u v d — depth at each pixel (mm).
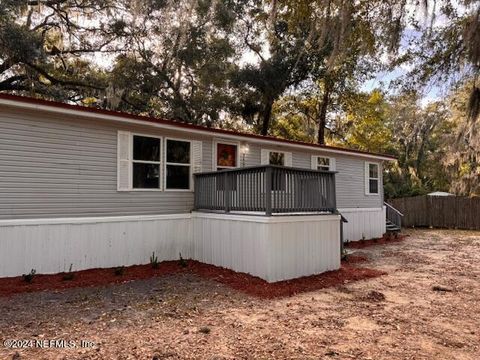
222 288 6629
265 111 20703
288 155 12055
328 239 8078
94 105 17438
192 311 5316
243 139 10250
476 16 4418
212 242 8508
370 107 22406
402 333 4516
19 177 6742
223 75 18250
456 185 17625
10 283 6344
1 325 4582
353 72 19047
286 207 7410
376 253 11242
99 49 16703
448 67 5242
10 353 3770
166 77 17688
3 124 6598
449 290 6680
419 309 5531
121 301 5730
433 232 17766
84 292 6199
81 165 7496
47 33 15531
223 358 3729
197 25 16078
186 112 18359
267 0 5645
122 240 8016
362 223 14680
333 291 6617
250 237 7426
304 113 24031
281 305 5719
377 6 4875
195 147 9438
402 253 11227
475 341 4285
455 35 4938
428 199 20234
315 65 18375
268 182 7105
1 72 13789
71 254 7309
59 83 15820
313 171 7945
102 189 7781
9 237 6609
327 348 4023
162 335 4340
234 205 8008
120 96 15273
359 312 5371
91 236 7578
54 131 7176
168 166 8938
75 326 4590
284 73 18641
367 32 5008
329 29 5035
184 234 9016
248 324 4797
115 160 7996
